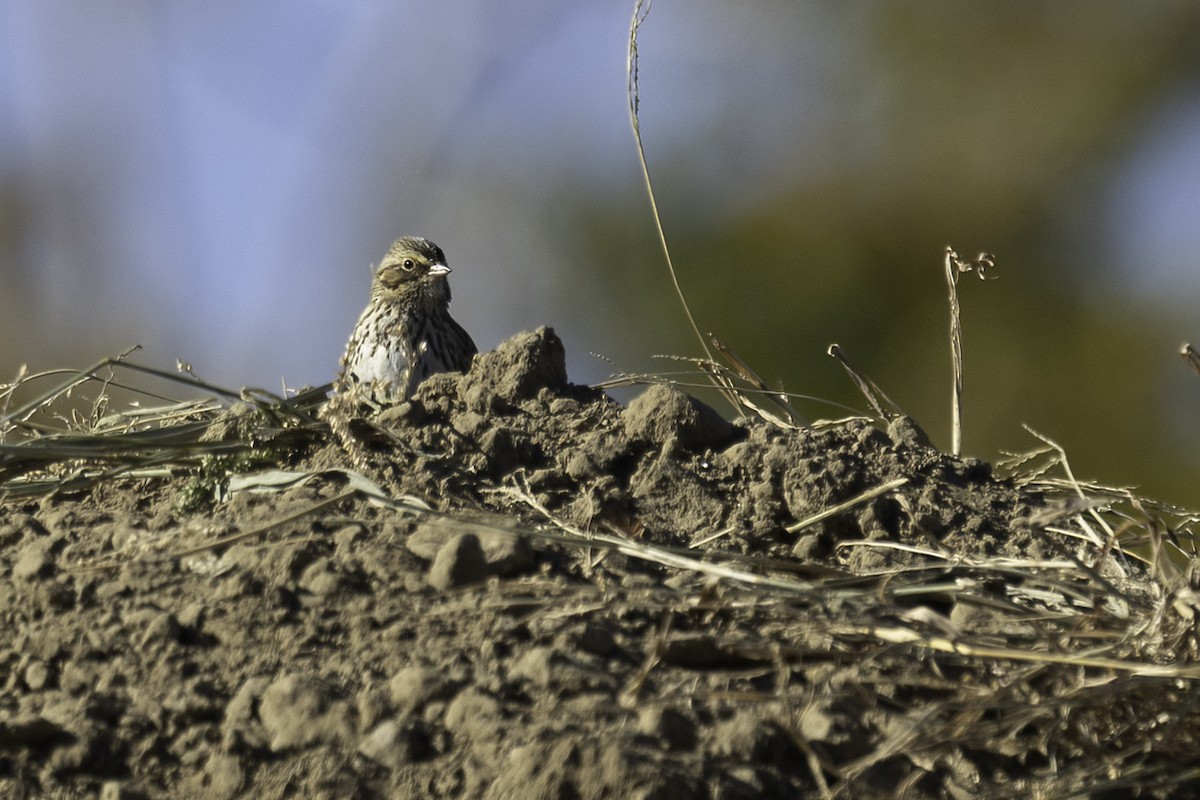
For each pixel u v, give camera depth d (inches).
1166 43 1206.3
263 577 377.1
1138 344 1175.6
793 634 354.0
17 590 381.4
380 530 395.5
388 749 326.0
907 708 339.3
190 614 365.7
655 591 369.1
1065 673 339.0
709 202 1208.2
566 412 470.9
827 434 463.8
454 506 415.8
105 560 391.5
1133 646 343.9
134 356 1396.4
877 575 385.7
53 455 428.8
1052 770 331.6
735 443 458.0
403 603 366.9
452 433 447.5
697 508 429.1
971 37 1211.9
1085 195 1206.3
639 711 331.3
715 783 314.5
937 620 337.4
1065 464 464.1
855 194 1198.3
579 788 310.8
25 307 1395.2
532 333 488.1
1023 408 1179.3
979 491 447.2
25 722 338.0
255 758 331.3
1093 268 1199.6
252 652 355.9
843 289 1182.3
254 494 422.6
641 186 1216.2
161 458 434.3
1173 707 335.9
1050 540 425.7
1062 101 1213.1
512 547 380.2
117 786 326.6
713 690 338.6
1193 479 1149.7
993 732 327.6
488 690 336.5
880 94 1226.6
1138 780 329.1
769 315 1186.0
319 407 457.4
